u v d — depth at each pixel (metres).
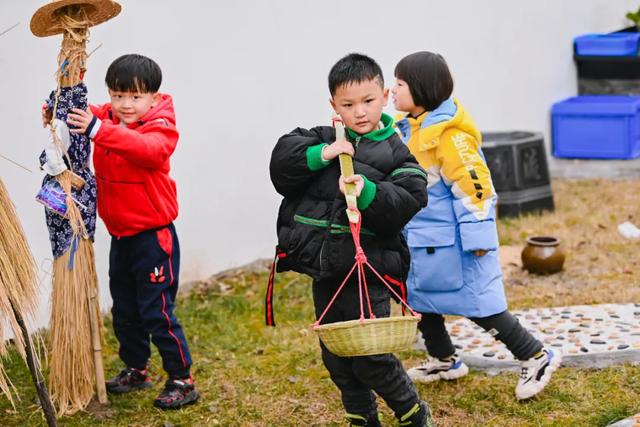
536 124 9.60
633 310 5.45
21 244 3.70
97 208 4.47
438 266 4.27
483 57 8.91
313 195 3.56
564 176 9.58
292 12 6.86
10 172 5.32
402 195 3.44
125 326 4.62
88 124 4.01
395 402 3.72
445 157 4.17
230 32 6.45
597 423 4.10
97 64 5.71
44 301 5.48
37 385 3.79
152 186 4.32
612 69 10.16
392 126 3.64
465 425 4.20
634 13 10.82
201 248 6.41
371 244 3.54
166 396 4.52
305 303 6.02
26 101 5.36
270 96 6.76
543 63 9.67
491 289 4.29
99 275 5.78
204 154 6.37
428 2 8.16
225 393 4.68
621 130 9.37
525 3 9.41
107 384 4.69
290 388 4.72
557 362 4.38
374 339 3.26
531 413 4.25
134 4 5.88
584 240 7.12
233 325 5.64
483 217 4.17
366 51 7.50
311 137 3.58
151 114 4.28
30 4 5.32
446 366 4.63
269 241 6.88
